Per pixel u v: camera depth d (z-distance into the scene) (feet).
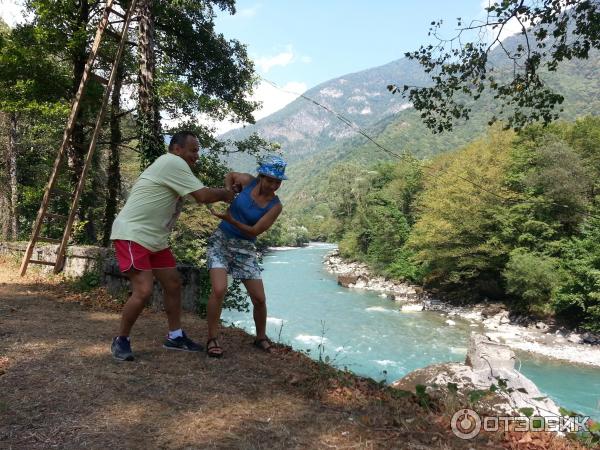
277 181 13.51
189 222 80.79
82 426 8.84
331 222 272.10
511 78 26.84
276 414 10.10
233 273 14.42
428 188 159.84
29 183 82.64
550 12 23.49
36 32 36.68
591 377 64.85
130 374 11.76
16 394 10.09
